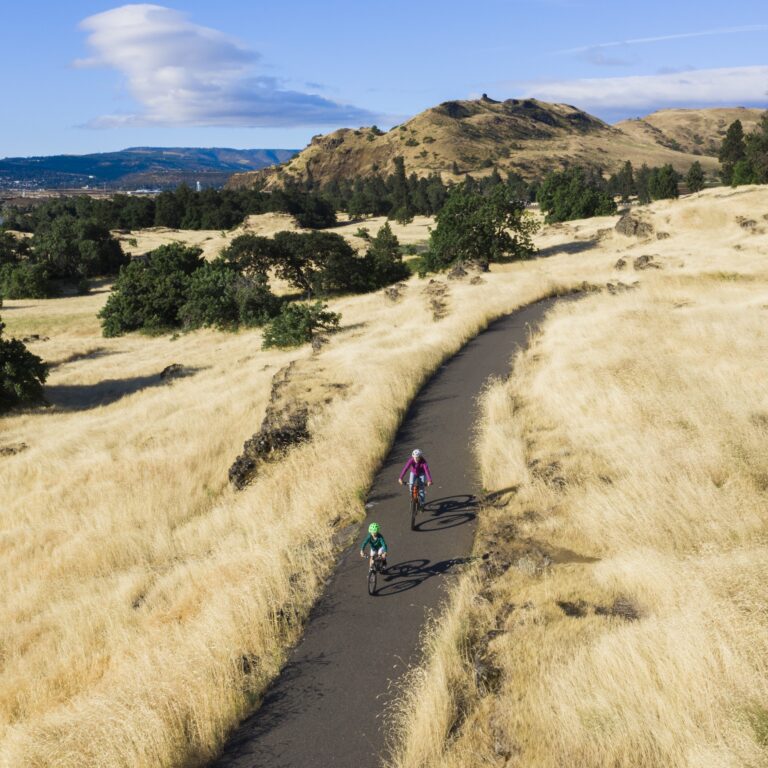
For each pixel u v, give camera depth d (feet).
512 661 24.97
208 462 69.72
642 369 56.85
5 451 91.66
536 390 59.31
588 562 31.89
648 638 23.35
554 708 21.57
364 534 41.47
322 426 61.67
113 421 98.89
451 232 186.29
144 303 207.00
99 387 136.77
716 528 31.04
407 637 30.40
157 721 24.97
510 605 29.14
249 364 120.98
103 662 35.73
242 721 26.66
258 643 31.04
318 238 221.46
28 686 35.83
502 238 189.06
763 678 20.03
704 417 44.16
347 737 24.70
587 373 59.52
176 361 148.97
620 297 98.89
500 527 37.47
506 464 46.16
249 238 223.71
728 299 87.92
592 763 19.25
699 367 55.83
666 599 26.27
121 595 44.04
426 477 41.06
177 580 43.42
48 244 339.36
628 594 27.96
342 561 38.70
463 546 37.58
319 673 28.78
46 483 74.95
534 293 120.78
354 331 116.78
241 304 184.34
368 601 33.94
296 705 26.94
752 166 296.92
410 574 35.70
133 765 23.89
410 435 57.21
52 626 43.68
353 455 52.03
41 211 579.89
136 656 32.86
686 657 21.33
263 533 45.39
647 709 20.22
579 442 45.73
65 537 60.03
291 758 24.04
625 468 39.81
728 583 25.39
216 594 36.24
